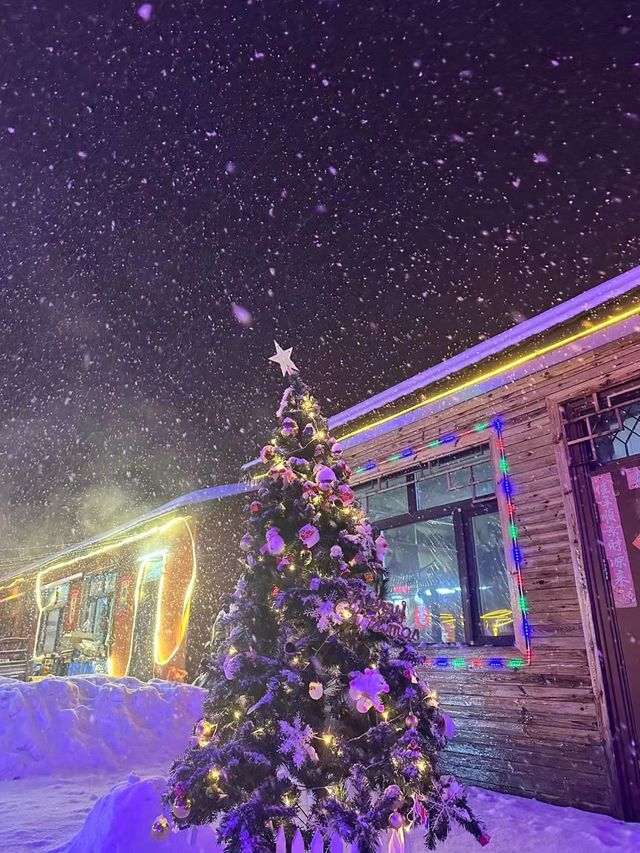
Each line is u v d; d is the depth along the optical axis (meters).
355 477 7.78
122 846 3.24
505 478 5.94
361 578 3.98
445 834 3.29
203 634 10.44
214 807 3.12
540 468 5.67
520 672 5.34
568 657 5.03
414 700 3.50
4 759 6.08
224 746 3.18
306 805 3.40
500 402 6.25
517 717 5.25
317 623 3.46
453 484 6.63
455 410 6.71
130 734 6.97
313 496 4.02
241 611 3.79
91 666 13.52
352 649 3.61
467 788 5.29
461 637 6.31
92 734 6.79
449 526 6.66
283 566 3.76
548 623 5.24
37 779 5.88
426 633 6.62
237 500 11.02
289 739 3.09
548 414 5.73
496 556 6.13
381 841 3.71
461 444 6.53
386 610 3.90
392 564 7.19
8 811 4.72
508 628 5.80
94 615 14.56
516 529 5.70
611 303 5.05
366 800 3.07
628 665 4.67
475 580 6.11
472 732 5.56
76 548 15.88
